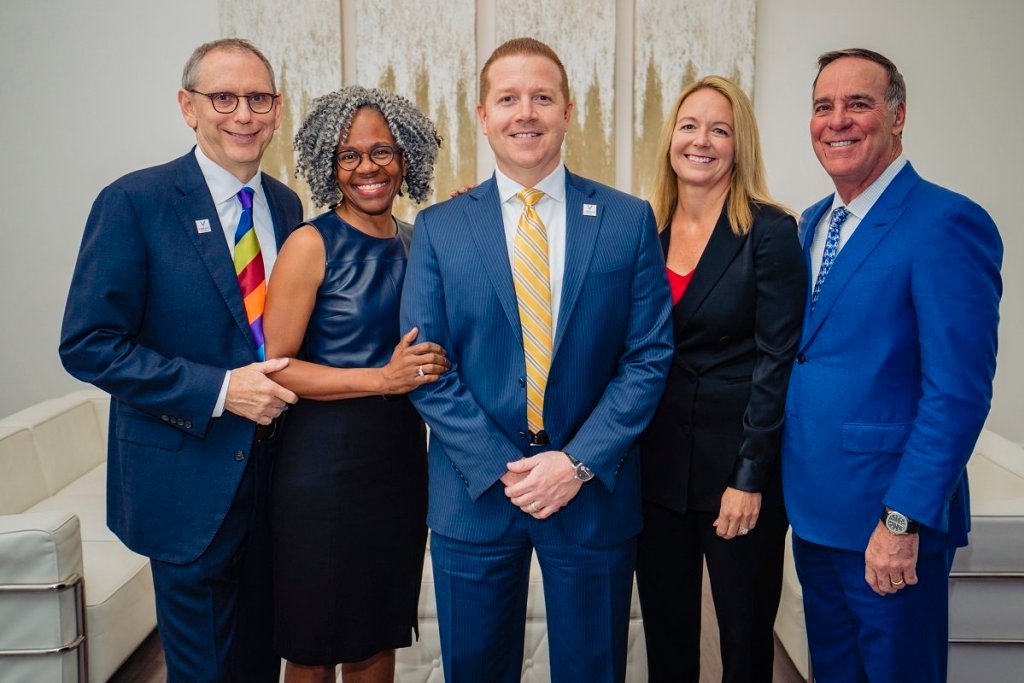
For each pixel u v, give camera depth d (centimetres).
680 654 221
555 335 182
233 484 200
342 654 201
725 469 199
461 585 187
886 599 184
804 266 196
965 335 168
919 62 369
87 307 189
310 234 195
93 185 378
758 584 204
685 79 370
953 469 169
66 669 234
